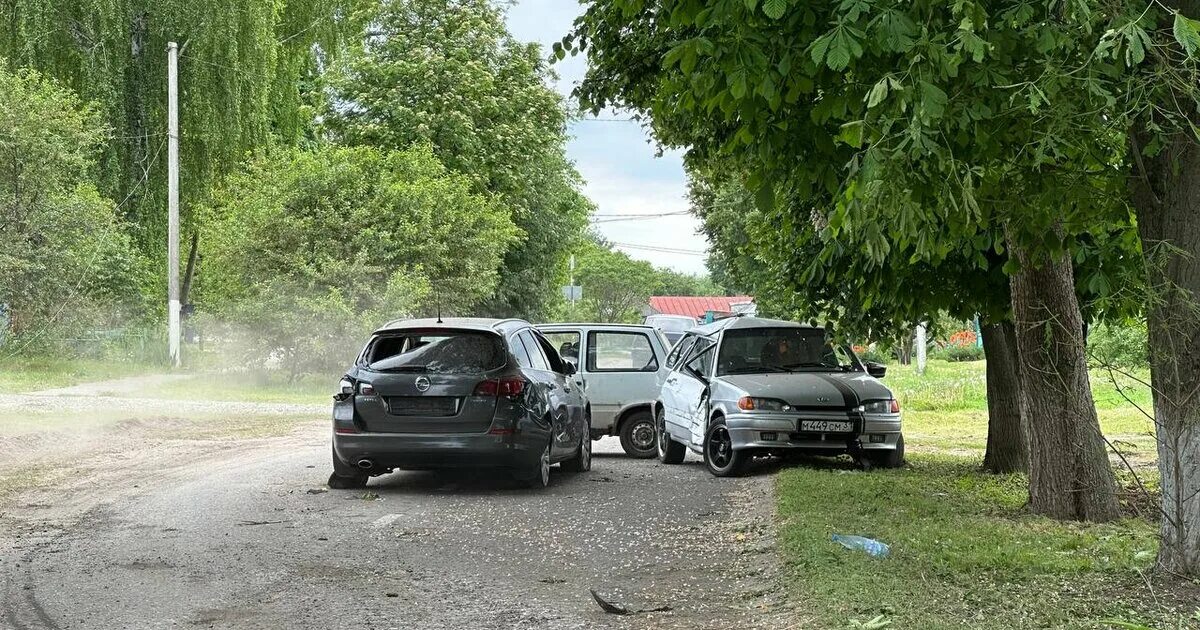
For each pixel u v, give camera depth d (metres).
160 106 38.69
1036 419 10.02
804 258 13.15
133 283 37.72
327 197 31.67
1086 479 9.83
